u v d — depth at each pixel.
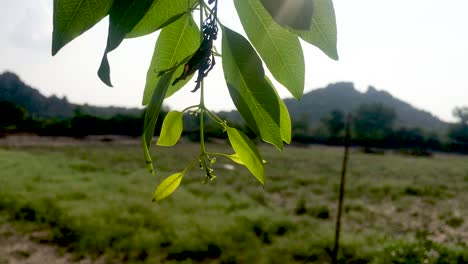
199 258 9.65
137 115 55.78
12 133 46.84
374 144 63.94
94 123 53.09
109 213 12.52
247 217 13.02
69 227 11.06
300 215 15.52
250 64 0.53
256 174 0.56
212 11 0.53
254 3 0.53
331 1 0.49
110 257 9.55
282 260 9.82
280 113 0.56
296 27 0.44
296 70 0.55
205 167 0.57
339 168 32.72
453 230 14.59
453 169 37.09
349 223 14.68
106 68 0.44
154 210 13.23
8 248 9.81
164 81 0.50
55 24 0.43
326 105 112.81
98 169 23.44
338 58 0.49
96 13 0.45
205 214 13.36
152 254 9.75
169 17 0.54
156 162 27.81
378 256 9.66
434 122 116.69
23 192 14.81
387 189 22.77
